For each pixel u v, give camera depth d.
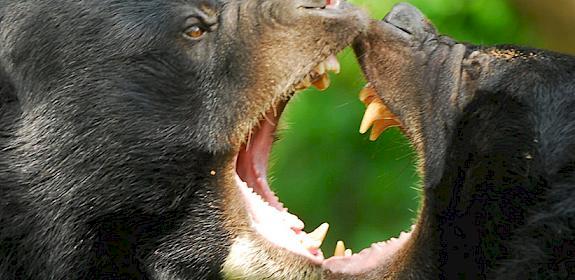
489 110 12.25
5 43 12.09
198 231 12.36
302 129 20.19
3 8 12.13
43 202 12.11
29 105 12.10
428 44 12.75
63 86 12.07
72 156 12.09
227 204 12.37
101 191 12.15
